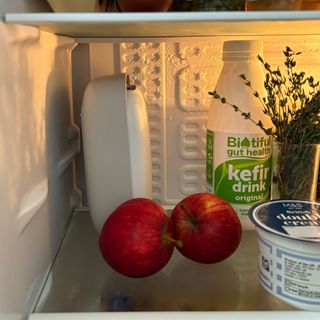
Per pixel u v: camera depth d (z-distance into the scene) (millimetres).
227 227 601
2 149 430
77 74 856
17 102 480
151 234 559
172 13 451
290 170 668
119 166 652
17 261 474
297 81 667
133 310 544
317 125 640
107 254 575
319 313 491
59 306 548
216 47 854
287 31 682
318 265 487
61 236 724
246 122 673
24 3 511
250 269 650
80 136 870
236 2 574
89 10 533
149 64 861
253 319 480
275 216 549
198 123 887
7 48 445
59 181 710
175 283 613
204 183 910
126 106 636
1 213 427
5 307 435
